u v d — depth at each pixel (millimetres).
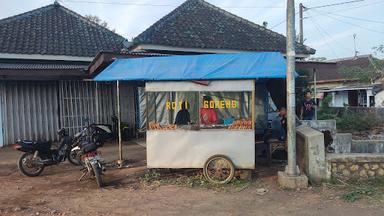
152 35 14992
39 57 14789
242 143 8297
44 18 17922
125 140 15258
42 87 14656
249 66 8531
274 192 7539
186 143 8461
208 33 16828
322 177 7918
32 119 14484
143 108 15789
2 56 14133
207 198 7293
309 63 13469
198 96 8477
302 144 8508
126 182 8617
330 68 13852
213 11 19500
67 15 18844
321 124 11516
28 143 9461
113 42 17250
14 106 14203
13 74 12898
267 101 12414
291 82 7797
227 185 8109
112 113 15664
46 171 9945
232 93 8398
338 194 7219
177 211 6586
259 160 10438
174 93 8602
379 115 18016
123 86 15875
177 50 15234
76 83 15109
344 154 8102
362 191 7246
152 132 8562
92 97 15359
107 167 10047
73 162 10352
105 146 13766
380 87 25469
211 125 8414
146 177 8773
